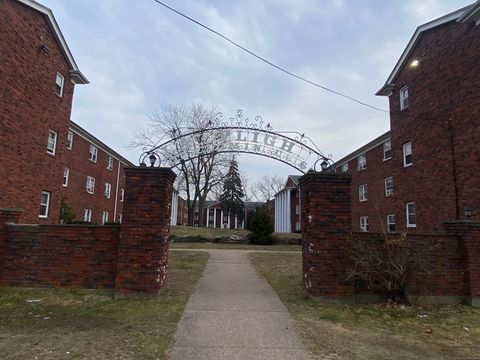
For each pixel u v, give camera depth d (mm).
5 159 11062
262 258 12133
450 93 12297
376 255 6551
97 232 6914
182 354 3955
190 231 21031
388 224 21203
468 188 11195
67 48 14547
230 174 46062
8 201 11273
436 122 13078
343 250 6648
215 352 4043
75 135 22406
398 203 15820
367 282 6727
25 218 12203
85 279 6812
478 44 10953
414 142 14586
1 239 6836
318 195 6793
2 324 4891
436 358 4062
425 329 5180
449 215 12125
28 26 12102
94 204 25234
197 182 30812
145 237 6633
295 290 7367
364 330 5035
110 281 6797
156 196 6742
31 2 11938
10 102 11234
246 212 54531
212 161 32031
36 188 12930
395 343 4539
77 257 6871
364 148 24391
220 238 18562
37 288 6797
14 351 3918
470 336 4922
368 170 24156
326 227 6707
